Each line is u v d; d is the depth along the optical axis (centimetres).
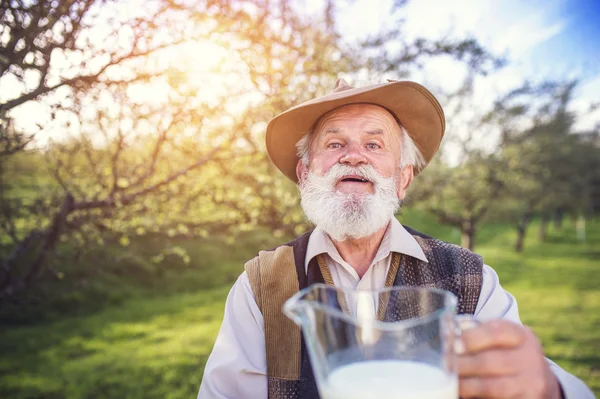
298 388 146
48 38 226
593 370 685
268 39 308
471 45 405
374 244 167
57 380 674
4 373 709
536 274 1766
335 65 355
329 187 163
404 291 104
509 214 2197
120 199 319
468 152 1199
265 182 387
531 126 1400
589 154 2142
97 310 1091
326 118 172
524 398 89
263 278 164
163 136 305
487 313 158
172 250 421
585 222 3812
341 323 86
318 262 165
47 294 359
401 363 84
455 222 1275
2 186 331
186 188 362
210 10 267
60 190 345
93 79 241
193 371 700
